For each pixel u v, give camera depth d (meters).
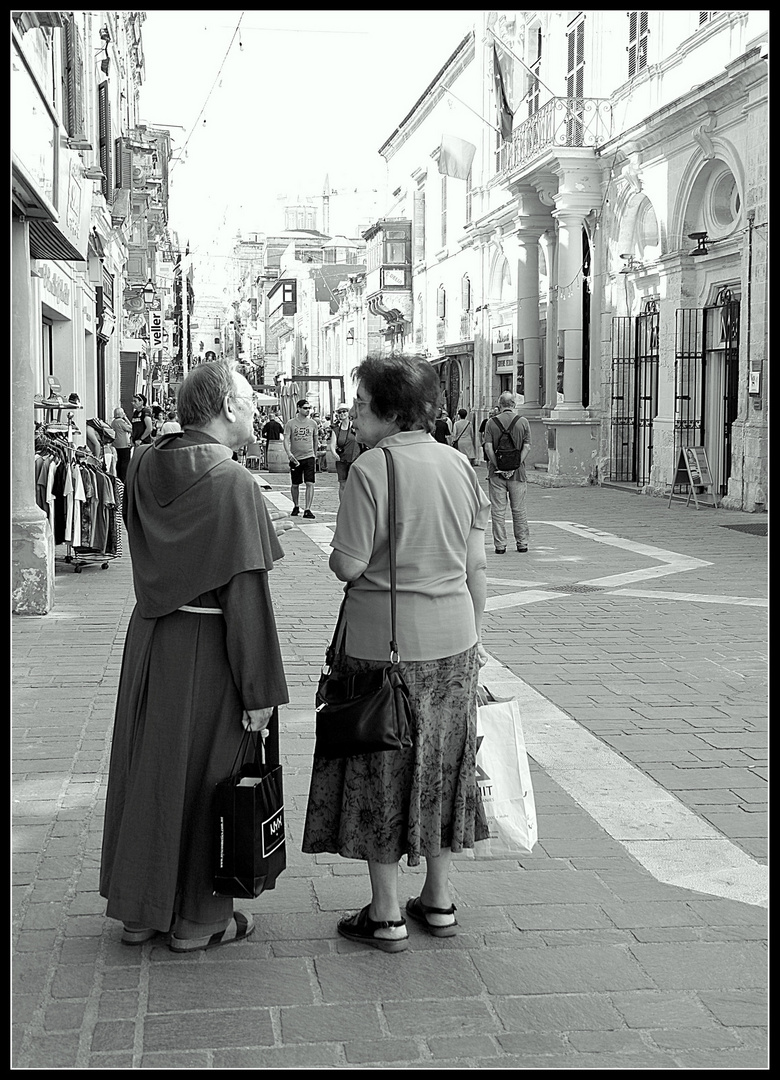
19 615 9.35
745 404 17.72
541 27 27.55
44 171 8.61
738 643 8.46
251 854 3.56
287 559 13.28
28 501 9.47
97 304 23.61
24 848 4.49
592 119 24.00
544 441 28.05
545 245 27.48
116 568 12.41
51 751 5.68
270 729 3.77
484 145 34.62
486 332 34.75
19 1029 3.20
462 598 3.75
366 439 3.84
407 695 3.57
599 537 15.19
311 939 3.79
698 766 5.57
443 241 40.69
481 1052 3.13
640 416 22.98
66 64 14.57
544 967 3.60
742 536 14.99
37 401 12.49
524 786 3.89
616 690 7.06
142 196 33.06
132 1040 3.16
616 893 4.15
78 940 3.75
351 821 3.68
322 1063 3.07
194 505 3.60
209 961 3.62
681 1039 3.19
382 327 55.41
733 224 18.73
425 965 3.61
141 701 3.67
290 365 86.44
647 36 21.80
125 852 3.63
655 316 22.02
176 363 70.75
